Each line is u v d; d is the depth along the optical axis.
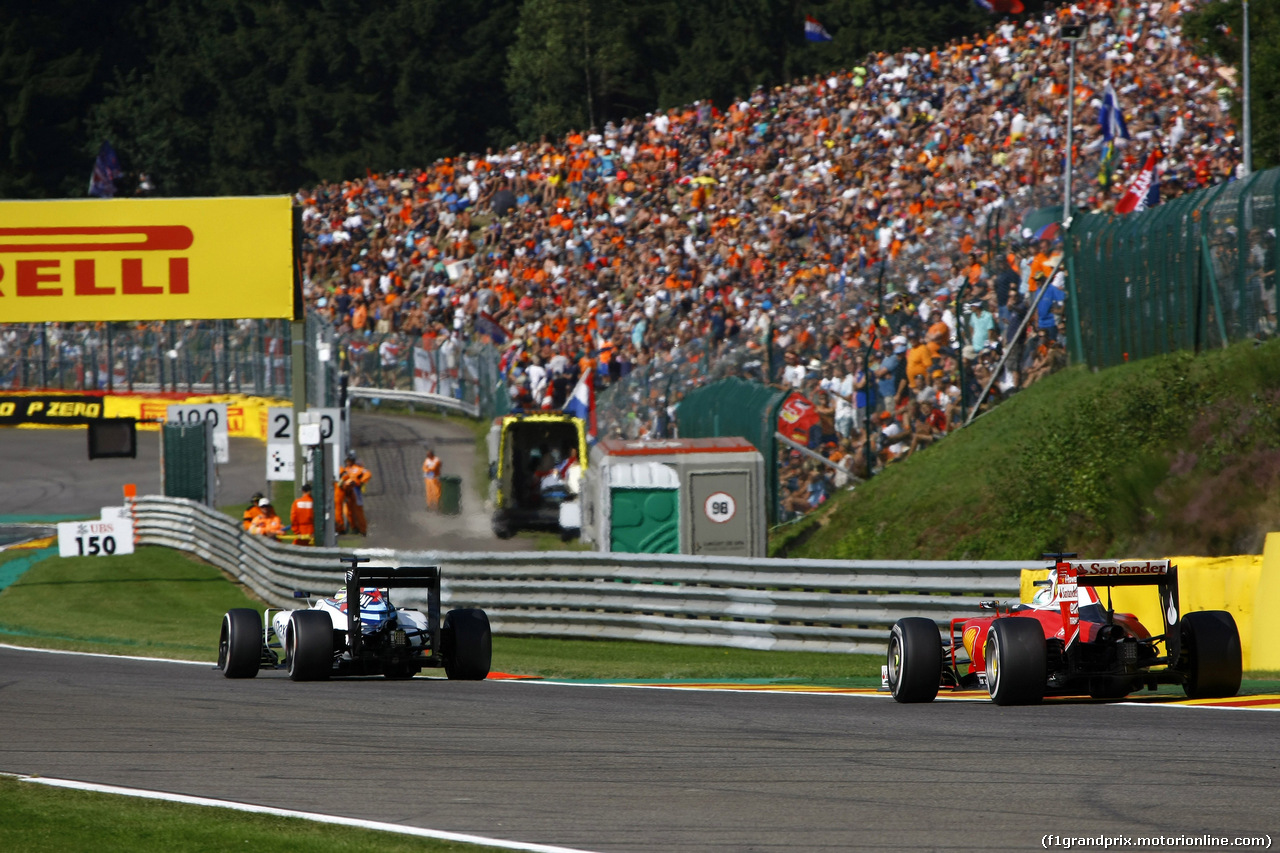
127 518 101.75
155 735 35.69
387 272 193.88
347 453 119.06
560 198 192.38
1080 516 73.38
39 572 103.69
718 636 63.53
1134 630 37.03
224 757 32.28
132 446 115.25
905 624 38.69
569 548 100.19
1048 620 37.09
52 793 28.06
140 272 105.62
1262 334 72.88
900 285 95.56
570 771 29.78
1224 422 68.88
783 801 26.38
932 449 90.12
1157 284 80.69
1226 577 46.12
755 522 86.38
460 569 72.75
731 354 102.00
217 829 24.94
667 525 86.50
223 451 120.44
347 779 29.44
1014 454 81.94
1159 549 67.12
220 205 106.06
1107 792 25.88
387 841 23.91
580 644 67.19
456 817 25.75
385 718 38.16
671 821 25.05
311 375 160.50
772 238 145.75
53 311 105.19
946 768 28.66
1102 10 161.38
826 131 176.88
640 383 112.19
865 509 88.00
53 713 40.25
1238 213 74.19
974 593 55.94
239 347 174.12
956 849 22.67
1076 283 89.62
